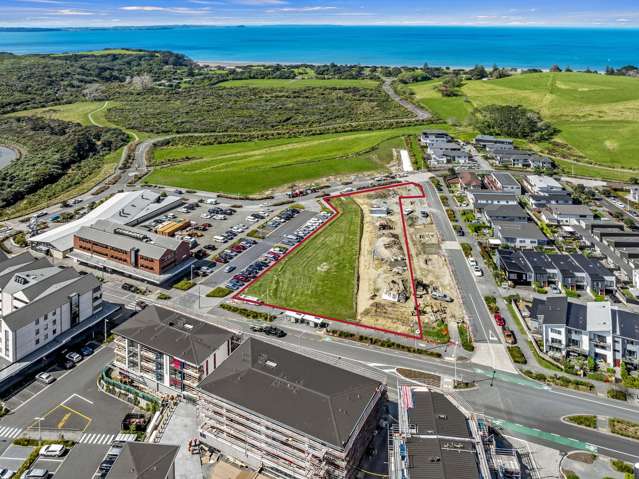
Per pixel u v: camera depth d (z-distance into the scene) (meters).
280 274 140.88
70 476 72.44
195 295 129.38
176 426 86.62
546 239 159.38
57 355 105.25
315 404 75.94
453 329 116.06
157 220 178.12
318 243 161.50
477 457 70.56
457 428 74.62
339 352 106.81
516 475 73.75
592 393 95.94
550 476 77.81
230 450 80.06
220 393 78.19
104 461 74.62
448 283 136.75
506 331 114.31
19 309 100.00
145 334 95.44
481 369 102.44
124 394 94.56
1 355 99.19
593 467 79.50
